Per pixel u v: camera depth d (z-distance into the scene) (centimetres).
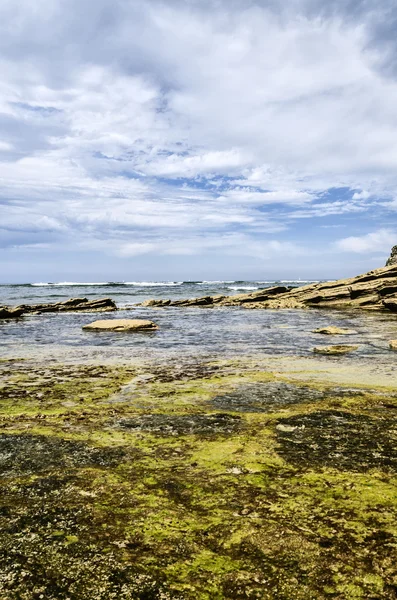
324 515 371
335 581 285
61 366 1225
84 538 339
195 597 272
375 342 1719
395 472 467
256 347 1627
